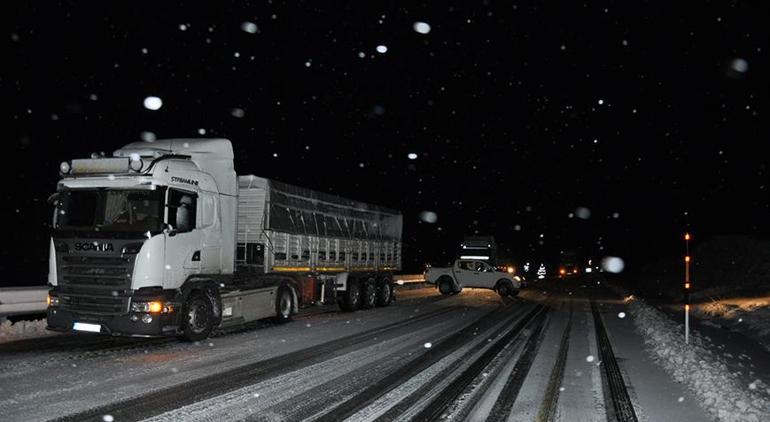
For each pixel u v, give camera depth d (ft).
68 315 39.55
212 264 45.24
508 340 46.98
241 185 53.83
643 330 54.24
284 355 37.99
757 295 84.53
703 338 50.88
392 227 84.43
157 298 38.99
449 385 30.35
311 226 61.72
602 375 33.86
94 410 24.47
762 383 33.12
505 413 25.52
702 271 133.90
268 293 52.70
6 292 42.73
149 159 41.09
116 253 38.93
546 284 166.40
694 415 25.81
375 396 27.78
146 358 36.04
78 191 40.50
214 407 25.26
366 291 73.00
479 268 103.71
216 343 42.50
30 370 31.78
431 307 77.36
